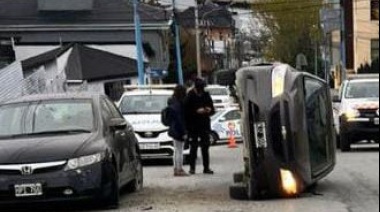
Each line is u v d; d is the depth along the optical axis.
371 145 37.34
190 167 25.55
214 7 145.12
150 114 30.64
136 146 21.00
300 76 17.73
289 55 113.06
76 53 59.88
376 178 21.67
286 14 113.81
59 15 89.12
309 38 112.62
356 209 16.36
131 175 19.81
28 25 87.56
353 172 23.41
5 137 17.86
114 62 60.69
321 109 18.91
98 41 88.06
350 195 18.45
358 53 108.00
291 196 18.23
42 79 46.44
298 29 113.44
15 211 17.53
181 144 24.94
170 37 109.50
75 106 18.73
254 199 18.20
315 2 111.50
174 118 24.86
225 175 24.70
